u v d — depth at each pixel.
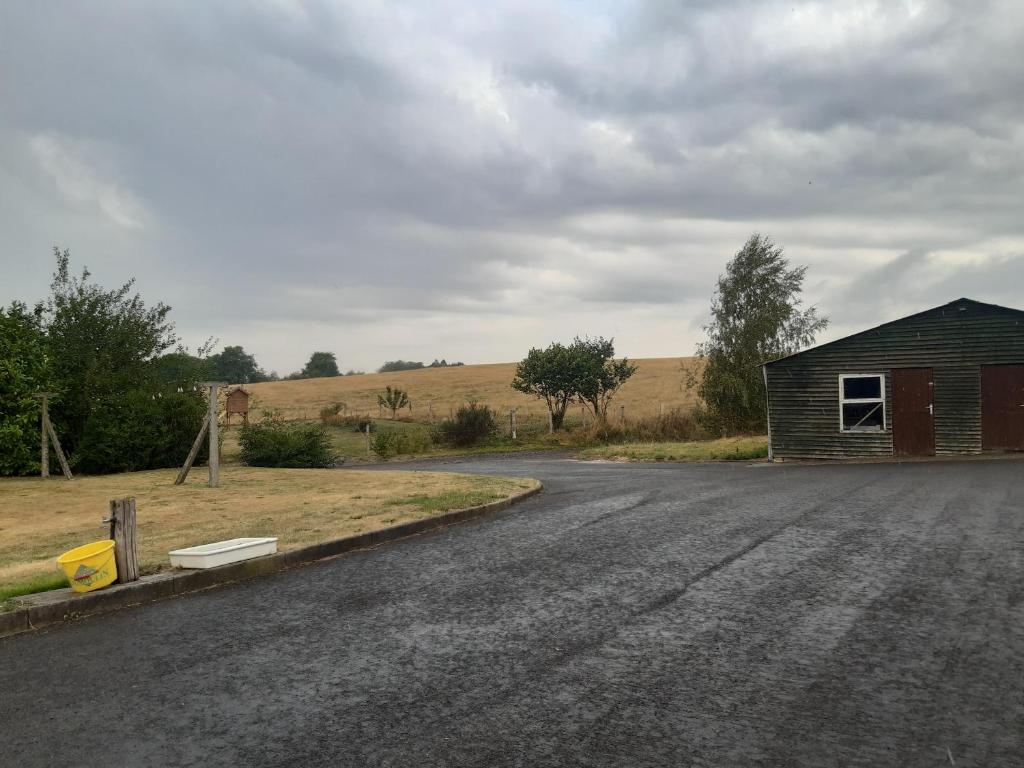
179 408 22.48
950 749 3.72
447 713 4.29
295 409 59.19
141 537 9.97
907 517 10.45
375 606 6.70
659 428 36.75
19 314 21.81
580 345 43.69
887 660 4.94
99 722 4.32
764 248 34.66
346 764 3.71
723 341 34.75
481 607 6.53
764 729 3.98
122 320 23.70
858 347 23.20
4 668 5.38
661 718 4.14
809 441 23.64
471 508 12.04
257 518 11.43
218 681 4.93
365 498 13.51
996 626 5.54
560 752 3.77
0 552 9.34
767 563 7.83
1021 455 21.48
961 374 22.20
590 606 6.44
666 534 9.74
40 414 20.20
